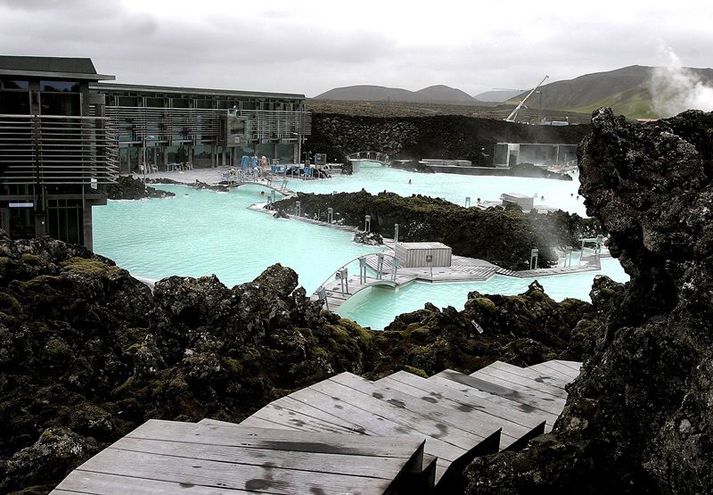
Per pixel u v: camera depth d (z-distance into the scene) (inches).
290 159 4923.7
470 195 3816.4
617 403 228.7
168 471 206.7
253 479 199.6
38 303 542.3
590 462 224.8
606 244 279.1
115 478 203.5
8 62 1566.2
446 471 248.4
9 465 347.9
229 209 2962.6
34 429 413.4
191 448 223.1
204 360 468.1
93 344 531.5
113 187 3021.7
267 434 233.9
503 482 229.1
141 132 3725.4
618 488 221.5
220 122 4224.9
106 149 1590.8
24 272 585.0
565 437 233.9
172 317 558.6
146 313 608.4
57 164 1520.7
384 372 585.3
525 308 840.3
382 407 303.6
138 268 1839.3
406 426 285.6
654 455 192.5
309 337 602.9
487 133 5816.9
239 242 2276.1
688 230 219.0
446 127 5605.3
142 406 457.7
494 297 861.8
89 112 1561.3
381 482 195.8
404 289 1806.1
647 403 218.5
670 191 238.5
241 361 516.1
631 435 221.8
